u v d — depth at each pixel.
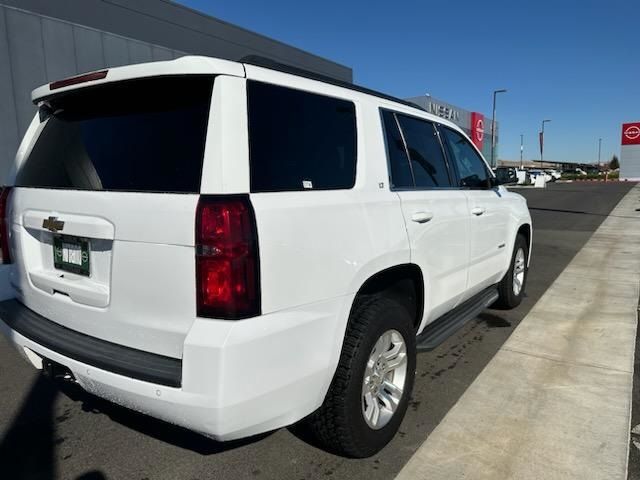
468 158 4.25
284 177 2.21
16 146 10.56
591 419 3.08
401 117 3.27
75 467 2.62
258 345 1.97
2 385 3.60
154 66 2.12
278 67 2.47
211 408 1.89
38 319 2.71
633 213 16.59
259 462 2.67
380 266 2.66
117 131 2.38
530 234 5.68
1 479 2.52
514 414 3.16
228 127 2.01
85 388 2.30
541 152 65.75
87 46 11.86
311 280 2.21
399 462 2.67
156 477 2.54
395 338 2.83
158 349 2.10
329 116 2.59
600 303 5.70
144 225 2.06
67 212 2.40
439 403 3.32
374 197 2.72
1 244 3.12
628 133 45.06
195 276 1.94
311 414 2.52
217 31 17.84
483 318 5.17
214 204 1.93
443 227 3.37
